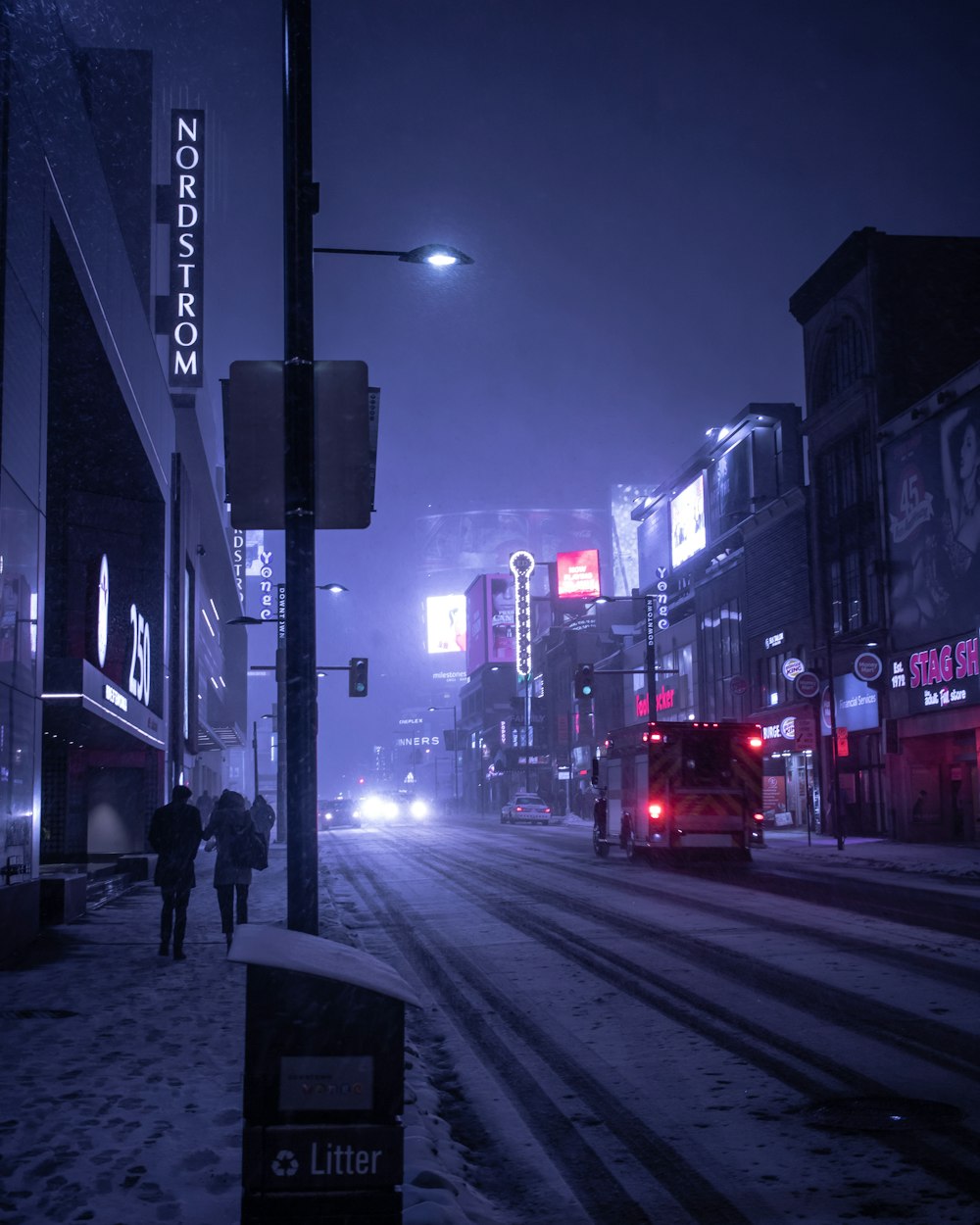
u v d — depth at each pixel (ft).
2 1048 26.27
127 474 98.12
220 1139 18.75
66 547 95.30
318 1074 11.08
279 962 10.91
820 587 147.64
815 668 148.15
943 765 125.49
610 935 48.21
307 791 22.04
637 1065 25.55
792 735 154.10
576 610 341.21
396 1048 11.18
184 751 127.95
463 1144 20.21
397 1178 11.00
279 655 140.36
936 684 118.21
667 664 218.59
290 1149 10.96
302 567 23.12
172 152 120.16
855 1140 19.34
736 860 95.04
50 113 52.80
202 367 119.24
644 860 99.30
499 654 446.60
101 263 71.15
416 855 122.83
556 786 302.45
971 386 111.75
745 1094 22.68
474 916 58.08
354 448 23.89
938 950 40.57
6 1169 17.13
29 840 48.34
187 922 56.59
